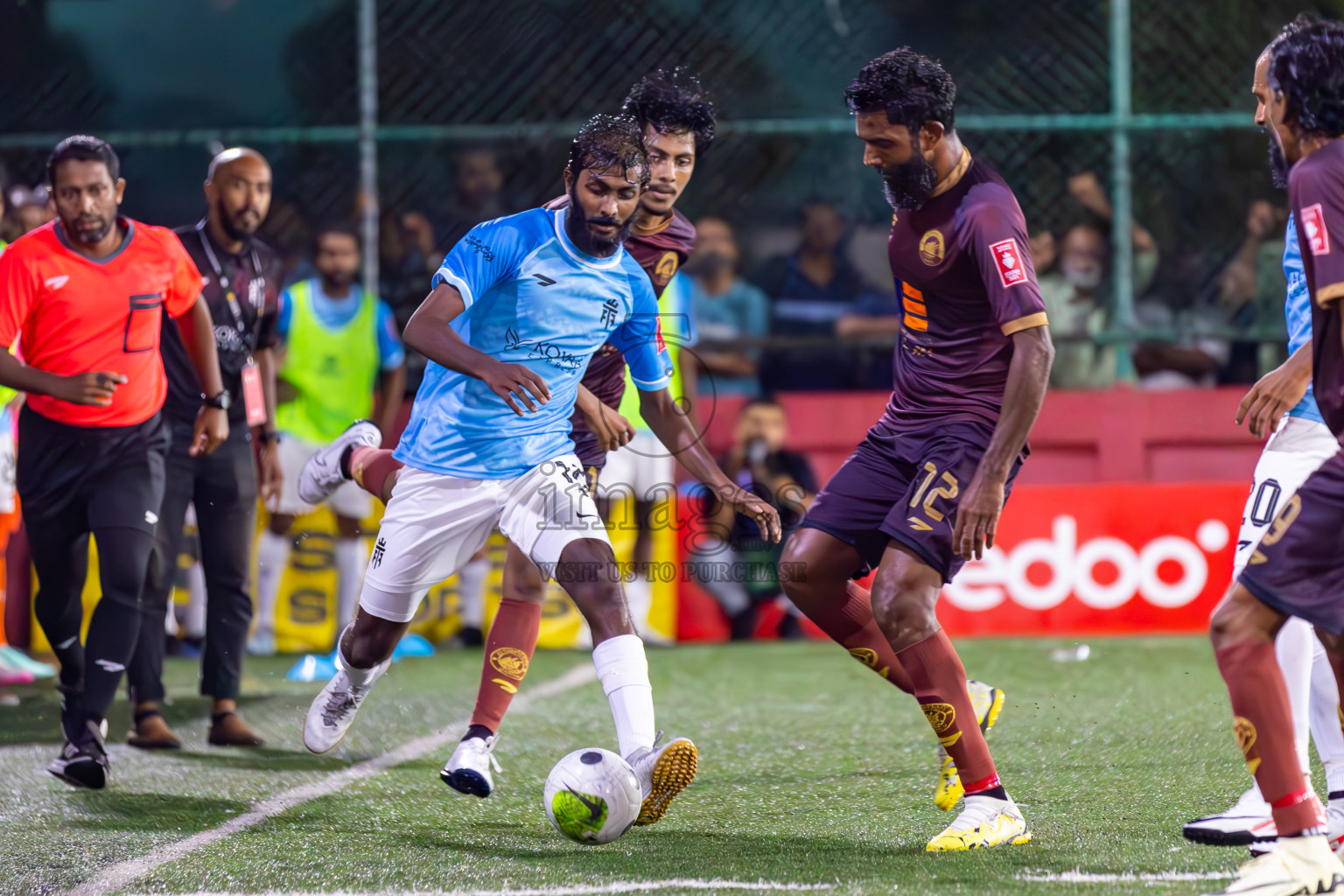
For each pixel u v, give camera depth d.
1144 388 29.23
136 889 10.45
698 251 29.56
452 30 29.81
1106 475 28.58
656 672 23.45
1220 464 28.44
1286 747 9.34
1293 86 9.52
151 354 14.99
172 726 18.64
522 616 13.52
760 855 11.13
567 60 30.03
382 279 29.17
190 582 26.56
